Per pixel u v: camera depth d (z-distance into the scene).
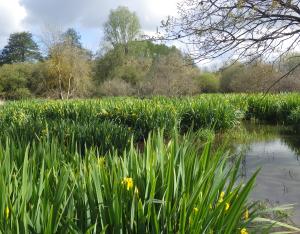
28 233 2.31
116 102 17.00
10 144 4.25
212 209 2.75
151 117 12.59
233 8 5.23
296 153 10.67
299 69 8.26
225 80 33.69
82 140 7.70
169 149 3.43
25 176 2.60
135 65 44.88
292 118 17.11
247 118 20.56
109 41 48.62
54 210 2.39
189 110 14.70
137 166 3.06
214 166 2.92
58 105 16.22
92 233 2.52
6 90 43.88
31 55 67.31
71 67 37.59
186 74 29.92
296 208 5.76
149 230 2.58
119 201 2.52
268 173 8.10
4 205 2.41
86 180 2.75
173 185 2.77
